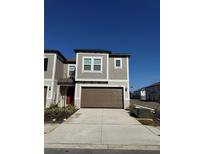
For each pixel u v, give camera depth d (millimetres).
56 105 15758
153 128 7883
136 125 8516
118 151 4910
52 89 16391
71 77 19828
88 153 4727
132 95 62062
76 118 10570
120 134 6711
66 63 20125
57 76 17797
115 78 17172
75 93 16672
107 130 7387
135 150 5008
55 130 7379
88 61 17109
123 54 17500
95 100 16734
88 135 6539
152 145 5406
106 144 5484
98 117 10992
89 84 16844
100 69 17031
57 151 4867
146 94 44438
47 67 16797
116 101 16797
